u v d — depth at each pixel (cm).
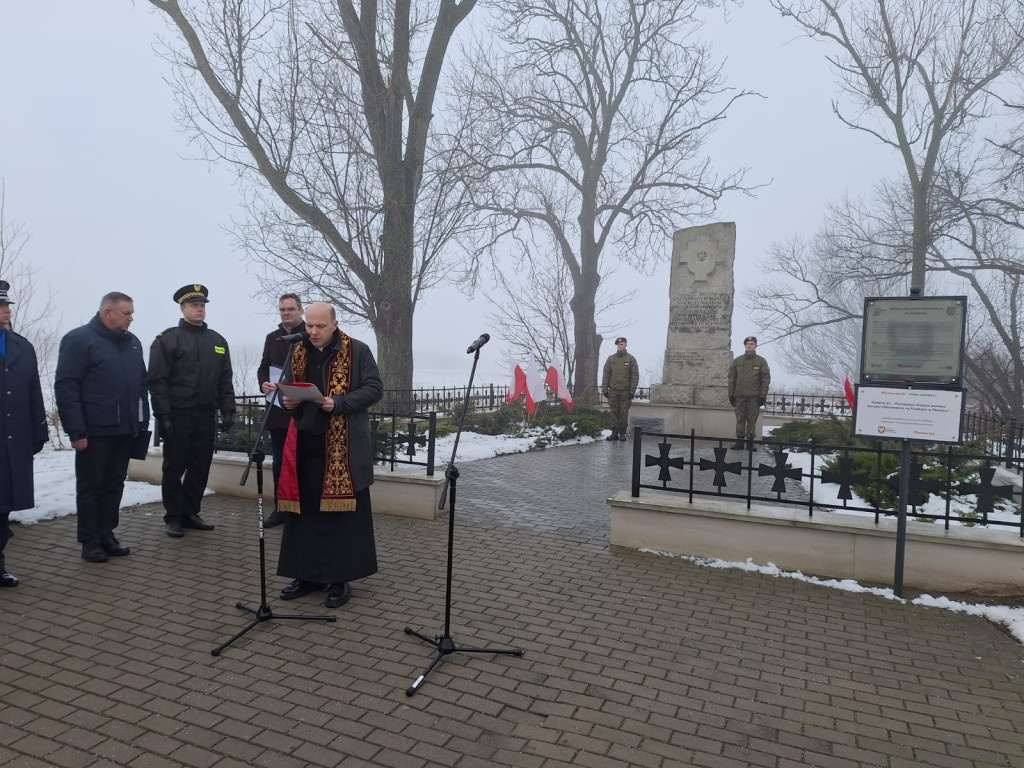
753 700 346
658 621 442
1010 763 298
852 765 293
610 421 1617
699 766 288
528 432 1343
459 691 344
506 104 2223
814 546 536
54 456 995
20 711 313
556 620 439
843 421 1092
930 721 331
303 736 300
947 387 483
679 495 649
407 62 1434
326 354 452
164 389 573
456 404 1656
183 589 472
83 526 520
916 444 920
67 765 274
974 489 514
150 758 281
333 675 356
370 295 1438
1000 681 375
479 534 631
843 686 364
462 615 441
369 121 1399
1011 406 1622
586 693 346
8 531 473
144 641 390
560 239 2367
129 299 538
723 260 1459
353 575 451
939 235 2081
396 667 367
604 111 2344
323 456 450
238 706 323
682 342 1501
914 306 490
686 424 1452
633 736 309
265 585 462
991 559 494
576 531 649
